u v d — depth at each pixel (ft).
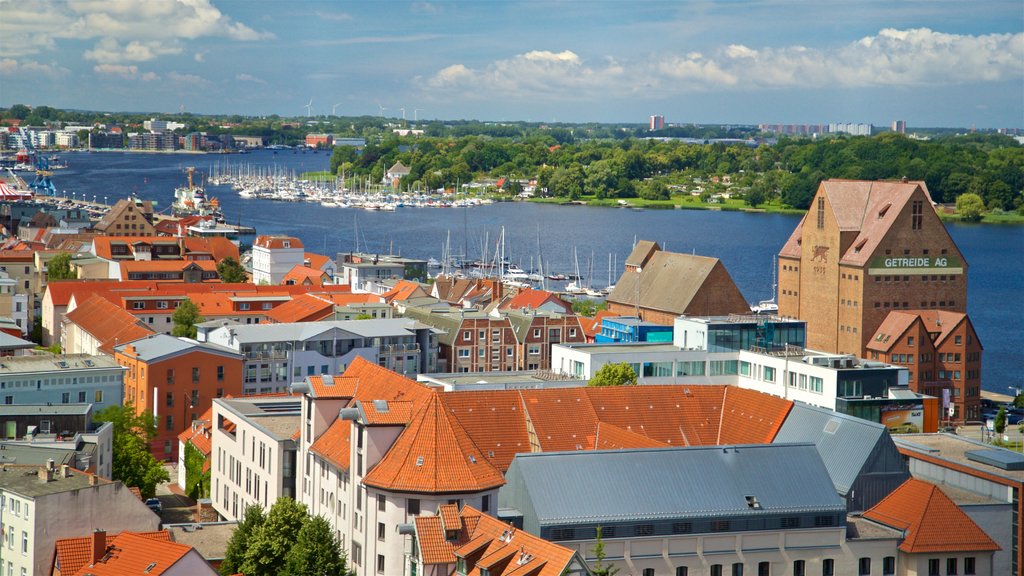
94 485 567.59
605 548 499.51
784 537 517.14
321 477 590.96
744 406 653.30
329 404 601.62
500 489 534.37
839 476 565.53
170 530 579.07
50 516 554.87
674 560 505.25
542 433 631.56
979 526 557.74
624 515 501.56
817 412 614.34
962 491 587.68
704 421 655.76
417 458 515.91
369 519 521.24
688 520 506.48
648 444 583.58
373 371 611.06
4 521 572.10
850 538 526.16
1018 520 561.84
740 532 512.22
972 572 530.68
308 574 501.15
